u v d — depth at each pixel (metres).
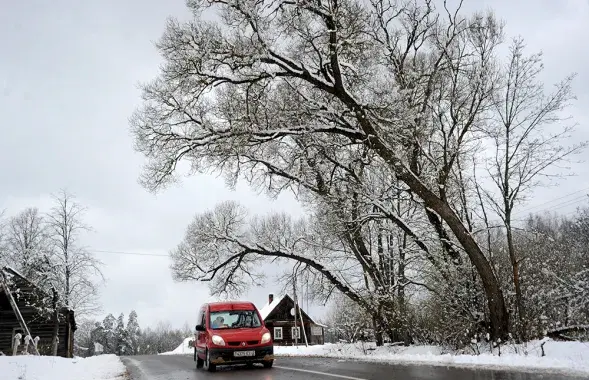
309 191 23.77
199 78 18.25
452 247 17.62
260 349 12.24
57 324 37.91
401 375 9.52
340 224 21.59
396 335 21.14
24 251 45.31
